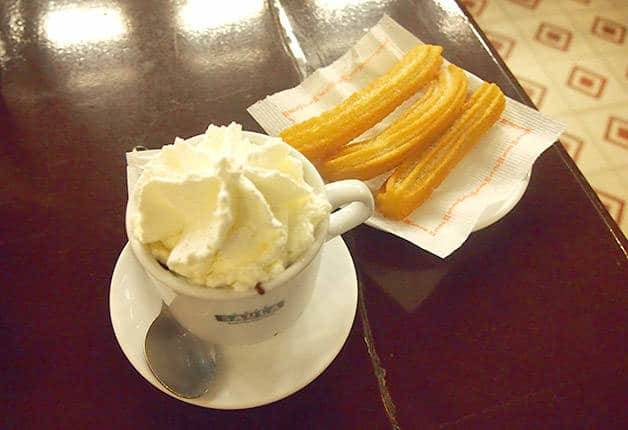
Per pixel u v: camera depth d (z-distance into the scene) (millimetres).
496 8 1562
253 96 652
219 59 682
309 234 382
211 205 370
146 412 459
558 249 552
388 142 597
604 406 468
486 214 563
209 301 371
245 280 364
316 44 706
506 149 616
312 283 434
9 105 638
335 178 590
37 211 561
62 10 721
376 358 487
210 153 399
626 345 498
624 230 1193
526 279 533
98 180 581
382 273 535
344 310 484
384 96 618
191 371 449
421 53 655
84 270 525
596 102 1382
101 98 644
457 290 526
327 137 588
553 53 1472
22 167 591
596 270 540
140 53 685
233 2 734
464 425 459
